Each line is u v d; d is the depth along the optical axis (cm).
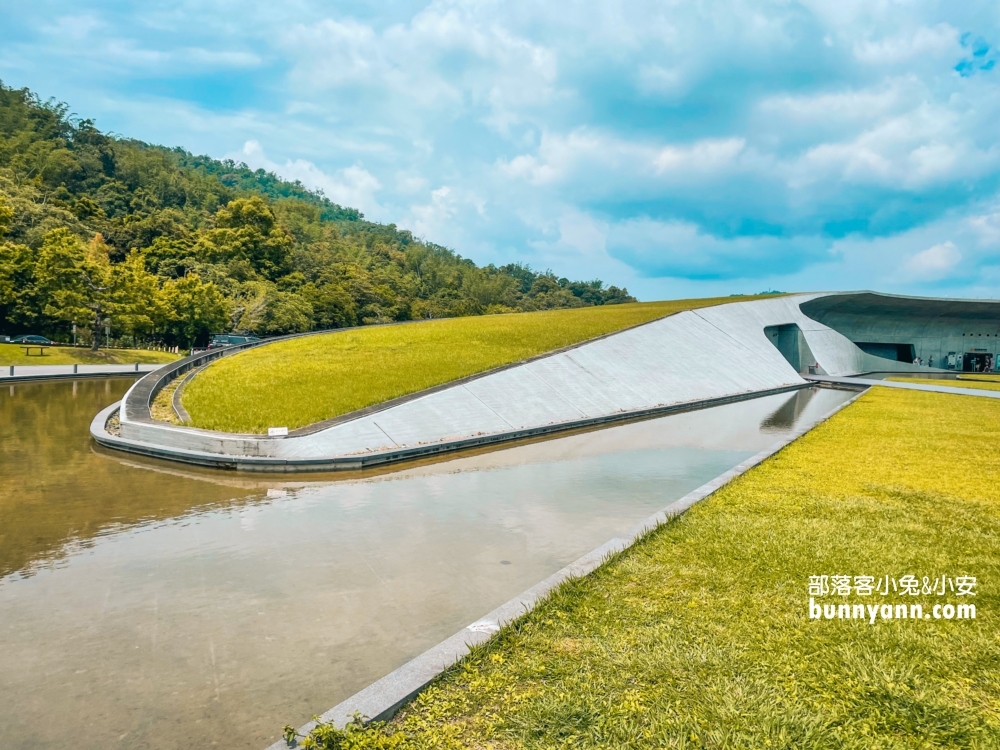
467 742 346
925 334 5281
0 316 4353
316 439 1270
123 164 9050
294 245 7600
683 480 1124
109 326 4409
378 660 498
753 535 679
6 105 9262
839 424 1603
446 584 648
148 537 795
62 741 400
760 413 2173
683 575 571
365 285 6931
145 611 587
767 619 484
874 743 339
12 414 1814
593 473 1181
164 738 403
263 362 2161
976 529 707
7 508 916
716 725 354
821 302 4453
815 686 394
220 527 835
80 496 986
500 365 2091
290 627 554
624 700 379
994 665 421
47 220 5106
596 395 2058
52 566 697
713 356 2939
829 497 846
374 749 339
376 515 893
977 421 1675
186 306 4741
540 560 717
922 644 446
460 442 1419
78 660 500
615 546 649
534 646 447
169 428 1287
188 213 8519
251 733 407
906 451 1206
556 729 353
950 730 350
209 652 511
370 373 1941
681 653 431
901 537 676
